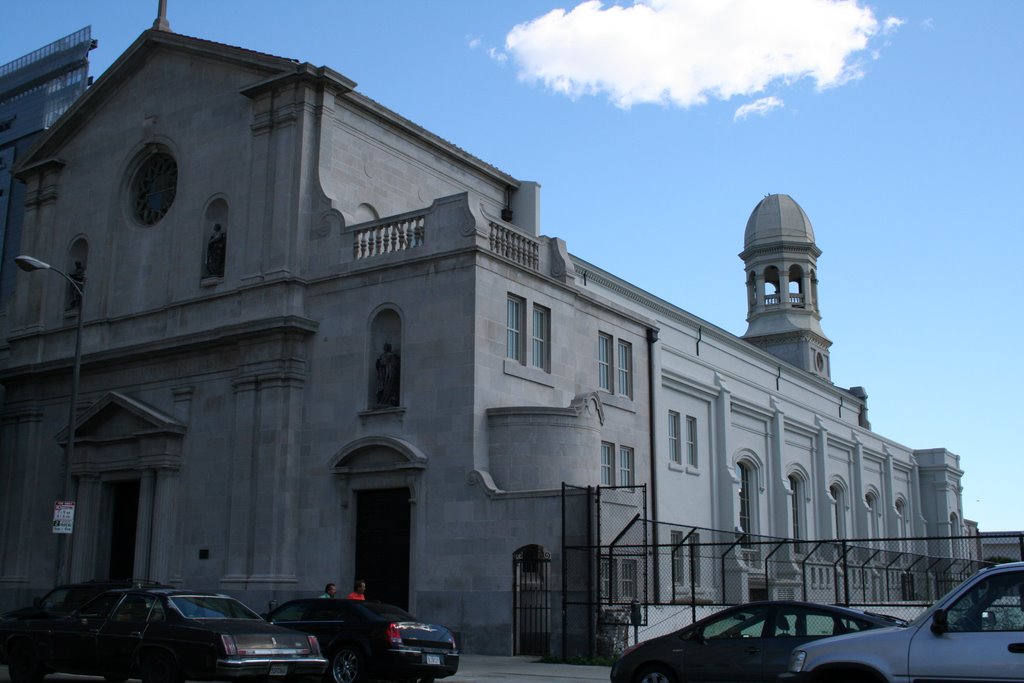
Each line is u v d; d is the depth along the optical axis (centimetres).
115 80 4025
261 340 3259
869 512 6581
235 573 3128
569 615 2595
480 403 2900
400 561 2930
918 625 1211
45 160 4159
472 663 2486
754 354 5472
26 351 4006
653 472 3812
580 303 3481
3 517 3847
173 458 3400
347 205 3484
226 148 3616
